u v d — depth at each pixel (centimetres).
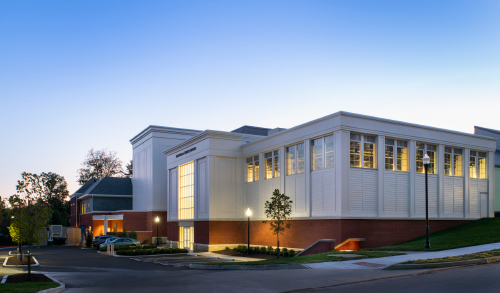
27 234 1873
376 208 2662
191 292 1251
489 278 1244
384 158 2739
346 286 1235
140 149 5506
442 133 3070
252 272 1680
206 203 3494
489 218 3141
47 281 1608
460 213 3138
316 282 1331
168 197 4403
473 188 3262
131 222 5141
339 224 2497
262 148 3369
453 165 3167
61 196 8300
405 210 2800
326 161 2705
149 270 2109
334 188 2581
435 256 1736
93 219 5375
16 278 1697
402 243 2645
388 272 1477
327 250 2402
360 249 2430
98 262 2784
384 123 2756
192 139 3794
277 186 3167
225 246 3441
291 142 3023
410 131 2880
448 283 1195
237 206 3572
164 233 4938
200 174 3662
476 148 3300
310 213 2791
